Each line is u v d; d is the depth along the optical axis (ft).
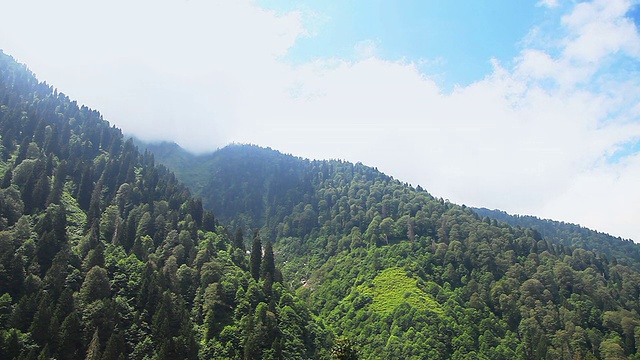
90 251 474.49
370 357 596.29
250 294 499.92
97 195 646.33
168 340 396.78
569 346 632.79
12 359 338.75
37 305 388.57
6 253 417.69
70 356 370.32
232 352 425.28
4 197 512.63
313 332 522.47
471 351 595.06
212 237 637.30
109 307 410.11
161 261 542.16
